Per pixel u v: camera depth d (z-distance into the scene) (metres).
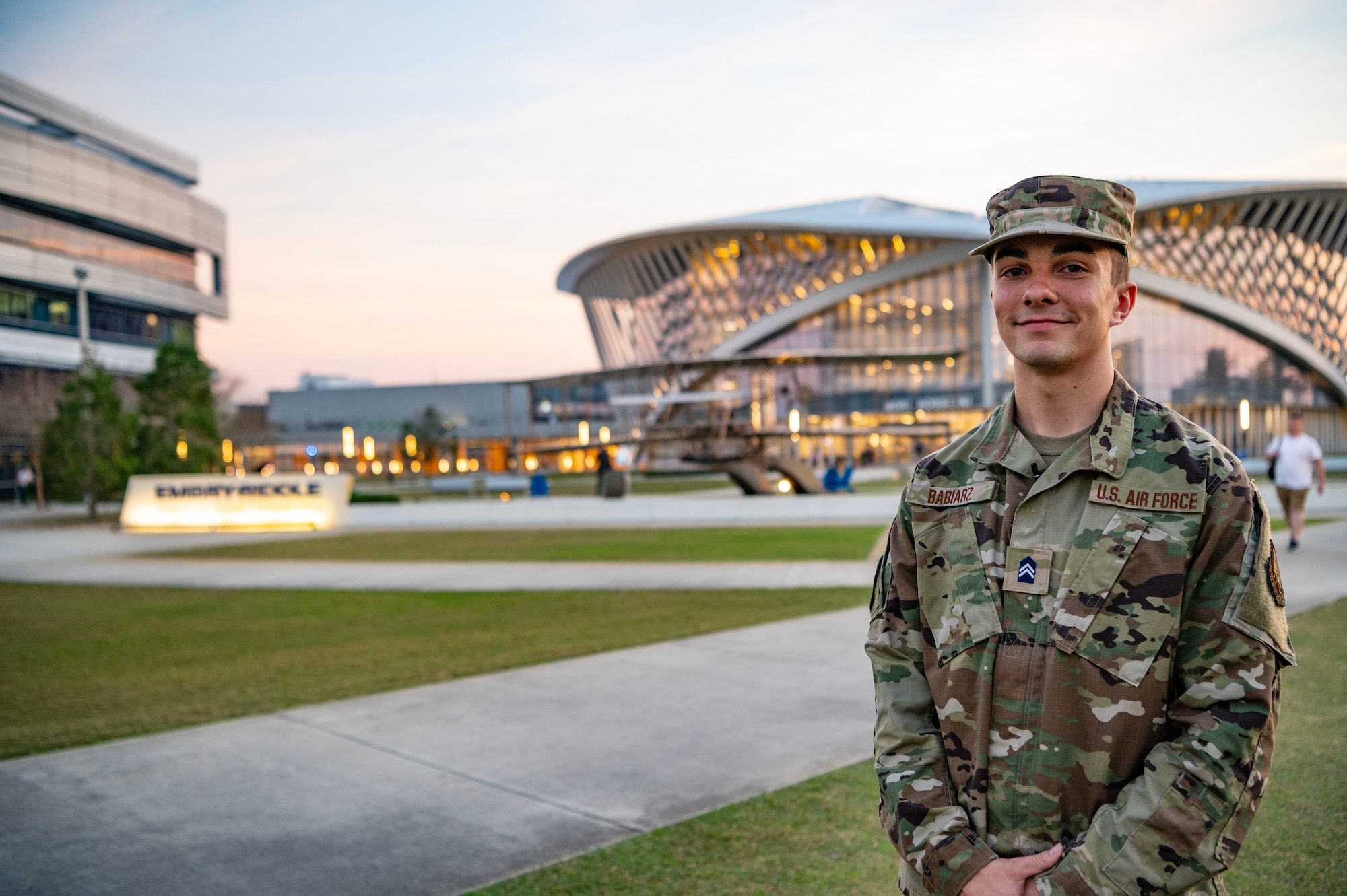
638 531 19.50
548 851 3.46
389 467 80.81
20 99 53.44
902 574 1.61
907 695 1.56
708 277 69.06
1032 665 1.39
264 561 15.45
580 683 6.09
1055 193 1.39
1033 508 1.45
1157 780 1.25
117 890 3.26
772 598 9.55
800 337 65.00
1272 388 65.88
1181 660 1.32
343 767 4.55
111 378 30.73
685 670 6.36
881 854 3.28
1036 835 1.36
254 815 3.94
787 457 31.52
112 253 58.50
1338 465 41.94
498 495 38.69
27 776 4.50
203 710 5.75
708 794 3.99
